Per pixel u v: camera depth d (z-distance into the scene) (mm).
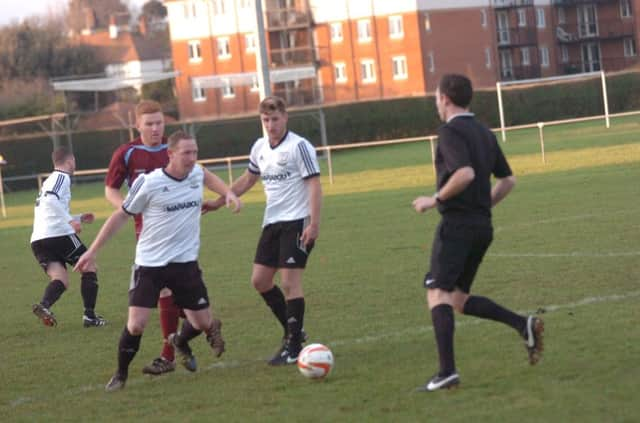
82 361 16062
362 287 20891
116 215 13508
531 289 18719
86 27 168625
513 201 35344
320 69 118500
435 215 34250
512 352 13617
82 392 13875
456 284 12289
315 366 13086
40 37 140875
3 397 13922
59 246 19516
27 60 137500
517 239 25938
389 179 52719
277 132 14562
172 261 13570
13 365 16141
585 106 96875
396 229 31156
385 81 114625
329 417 11375
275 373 13984
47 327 19844
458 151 11555
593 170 44438
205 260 28109
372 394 12219
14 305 23375
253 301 20594
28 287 26547
